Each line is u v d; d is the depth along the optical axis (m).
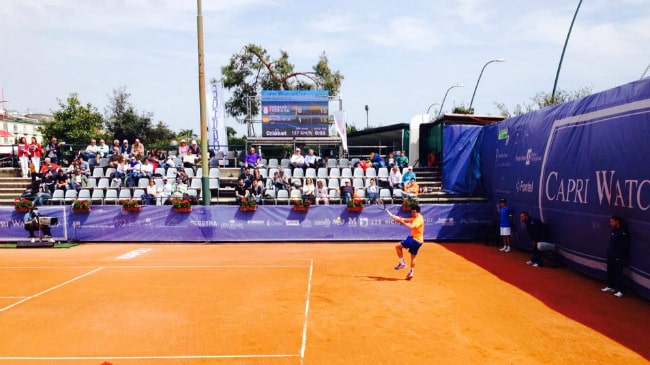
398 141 35.12
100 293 11.19
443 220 18.92
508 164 18.33
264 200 20.64
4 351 7.71
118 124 47.19
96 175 23.94
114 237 19.08
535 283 11.92
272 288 11.57
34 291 11.41
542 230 14.45
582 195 12.81
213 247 17.94
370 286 11.68
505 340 8.02
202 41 19.06
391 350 7.62
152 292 11.26
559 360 7.19
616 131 11.37
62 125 37.91
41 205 20.45
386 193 21.25
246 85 38.12
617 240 10.79
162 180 22.27
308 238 19.08
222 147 26.75
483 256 15.66
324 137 26.66
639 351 7.53
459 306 9.95
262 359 7.33
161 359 7.36
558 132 14.37
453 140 23.27
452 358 7.29
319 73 38.28
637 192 10.54
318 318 9.24
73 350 7.73
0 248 17.86
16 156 28.91
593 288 11.44
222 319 9.23
